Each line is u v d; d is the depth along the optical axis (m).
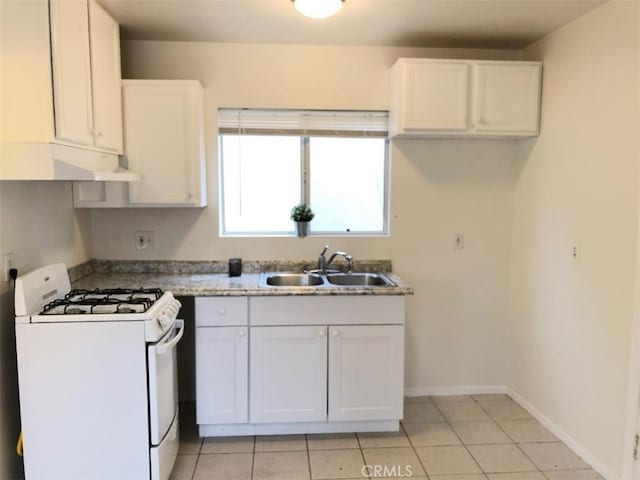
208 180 3.21
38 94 1.98
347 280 3.23
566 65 2.78
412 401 3.38
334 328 2.78
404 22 2.76
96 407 2.16
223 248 3.27
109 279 3.01
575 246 2.71
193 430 2.94
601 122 2.50
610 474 2.44
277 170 3.37
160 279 3.02
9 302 2.21
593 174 2.56
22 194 2.31
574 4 2.47
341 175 3.40
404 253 3.38
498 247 3.43
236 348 2.76
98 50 2.48
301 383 2.81
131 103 2.88
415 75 2.96
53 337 2.12
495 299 3.46
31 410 2.14
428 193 3.36
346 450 2.73
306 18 2.70
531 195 3.16
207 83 3.15
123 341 2.14
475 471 2.53
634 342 2.29
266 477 2.47
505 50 3.30
